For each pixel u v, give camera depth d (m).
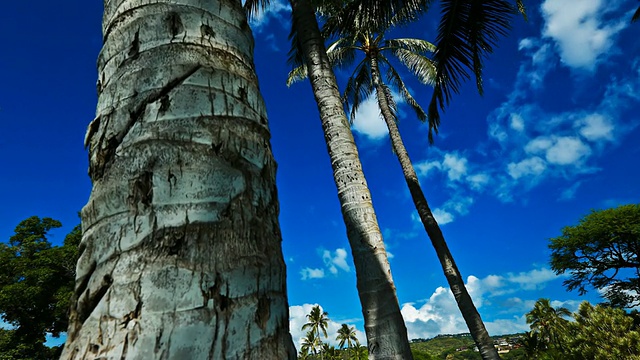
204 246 0.73
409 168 9.47
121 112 0.87
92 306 0.72
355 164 4.27
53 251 16.20
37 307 15.77
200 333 0.65
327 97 4.59
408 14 6.22
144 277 0.68
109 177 0.81
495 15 5.43
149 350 0.62
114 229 0.75
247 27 1.18
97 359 0.63
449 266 7.54
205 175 0.80
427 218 8.32
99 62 1.05
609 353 14.02
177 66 0.91
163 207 0.75
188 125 0.84
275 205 0.97
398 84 12.95
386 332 3.46
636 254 22.33
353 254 3.95
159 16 0.98
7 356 14.80
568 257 24.98
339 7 6.80
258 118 1.00
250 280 0.76
